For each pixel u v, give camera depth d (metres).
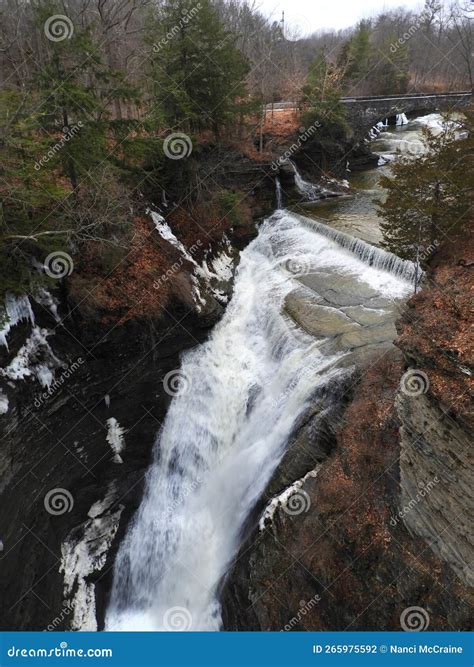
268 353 17.58
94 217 13.38
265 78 31.77
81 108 11.80
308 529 11.26
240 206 24.80
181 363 17.11
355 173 34.53
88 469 14.01
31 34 20.16
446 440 7.78
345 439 12.04
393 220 13.77
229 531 14.33
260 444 15.09
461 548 7.89
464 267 11.38
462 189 12.09
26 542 11.32
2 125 10.19
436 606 8.34
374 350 14.34
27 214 11.60
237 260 23.14
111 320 13.95
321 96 31.48
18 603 10.78
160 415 16.16
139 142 14.40
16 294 11.37
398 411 9.34
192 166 20.09
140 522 15.62
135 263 15.67
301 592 10.69
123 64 24.12
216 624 12.93
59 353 12.64
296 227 25.23
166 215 19.52
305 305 18.14
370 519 10.18
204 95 21.20
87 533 14.31
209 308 18.08
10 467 10.89
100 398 14.10
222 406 17.16
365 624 9.32
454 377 7.82
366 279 19.09
